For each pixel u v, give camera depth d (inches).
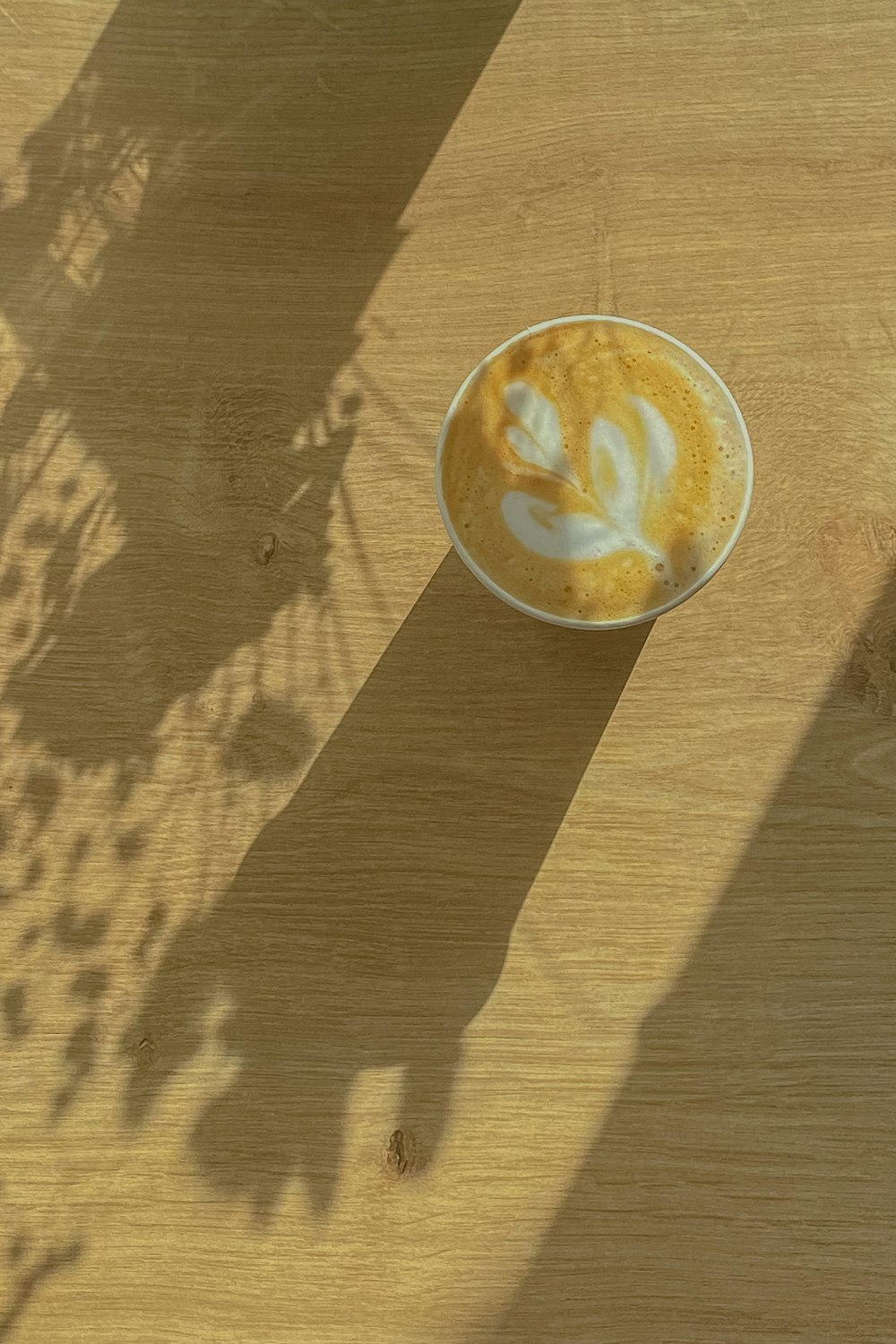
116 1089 19.9
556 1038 19.9
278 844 20.4
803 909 20.1
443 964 20.1
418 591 20.8
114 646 20.8
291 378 21.3
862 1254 19.4
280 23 22.4
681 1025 19.9
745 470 19.8
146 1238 19.7
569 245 21.5
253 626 20.8
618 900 20.1
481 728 20.5
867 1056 19.7
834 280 21.3
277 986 20.1
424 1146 19.8
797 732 20.4
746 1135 19.7
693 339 21.2
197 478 21.1
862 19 22.0
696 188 21.6
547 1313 19.4
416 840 20.3
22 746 20.6
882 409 21.0
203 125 22.0
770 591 20.7
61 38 22.4
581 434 19.9
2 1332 19.5
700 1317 19.3
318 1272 19.6
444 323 21.4
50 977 20.2
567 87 22.0
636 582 19.5
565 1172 19.7
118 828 20.4
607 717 20.5
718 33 22.0
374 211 21.7
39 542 21.0
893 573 20.7
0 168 22.0
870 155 21.6
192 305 21.5
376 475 21.1
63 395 21.3
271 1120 19.9
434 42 22.2
